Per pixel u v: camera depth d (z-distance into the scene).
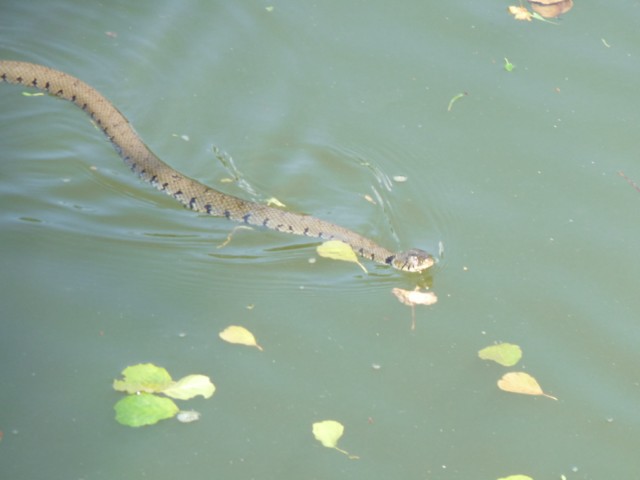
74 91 11.85
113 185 10.72
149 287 9.39
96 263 9.60
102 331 8.77
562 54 12.33
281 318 9.18
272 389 8.38
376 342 8.99
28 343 8.55
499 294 9.59
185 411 8.13
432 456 7.95
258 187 10.77
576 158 11.05
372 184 10.84
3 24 12.48
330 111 11.58
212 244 10.13
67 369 8.34
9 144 11.11
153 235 10.12
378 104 11.69
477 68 12.16
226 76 12.01
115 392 8.13
